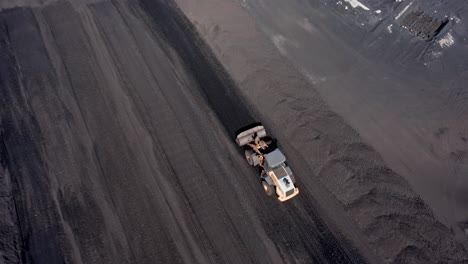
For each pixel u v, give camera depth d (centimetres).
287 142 1952
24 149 1878
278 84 2162
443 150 1955
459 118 2080
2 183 1752
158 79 2202
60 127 1966
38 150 1875
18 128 1956
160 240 1600
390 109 2116
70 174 1792
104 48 2350
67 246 1570
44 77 2180
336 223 1684
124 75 2212
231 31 2433
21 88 2123
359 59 2356
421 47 2427
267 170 1719
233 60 2295
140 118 2020
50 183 1759
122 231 1619
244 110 2077
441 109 2120
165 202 1714
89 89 2134
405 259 1562
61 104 2059
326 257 1586
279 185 1662
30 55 2289
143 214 1673
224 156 1886
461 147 1970
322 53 2373
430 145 1973
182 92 2145
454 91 2205
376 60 2359
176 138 1947
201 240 1609
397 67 2325
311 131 1966
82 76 2195
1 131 1942
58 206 1688
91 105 2061
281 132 1989
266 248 1600
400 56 2384
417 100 2161
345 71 2288
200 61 2306
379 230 1647
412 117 2084
